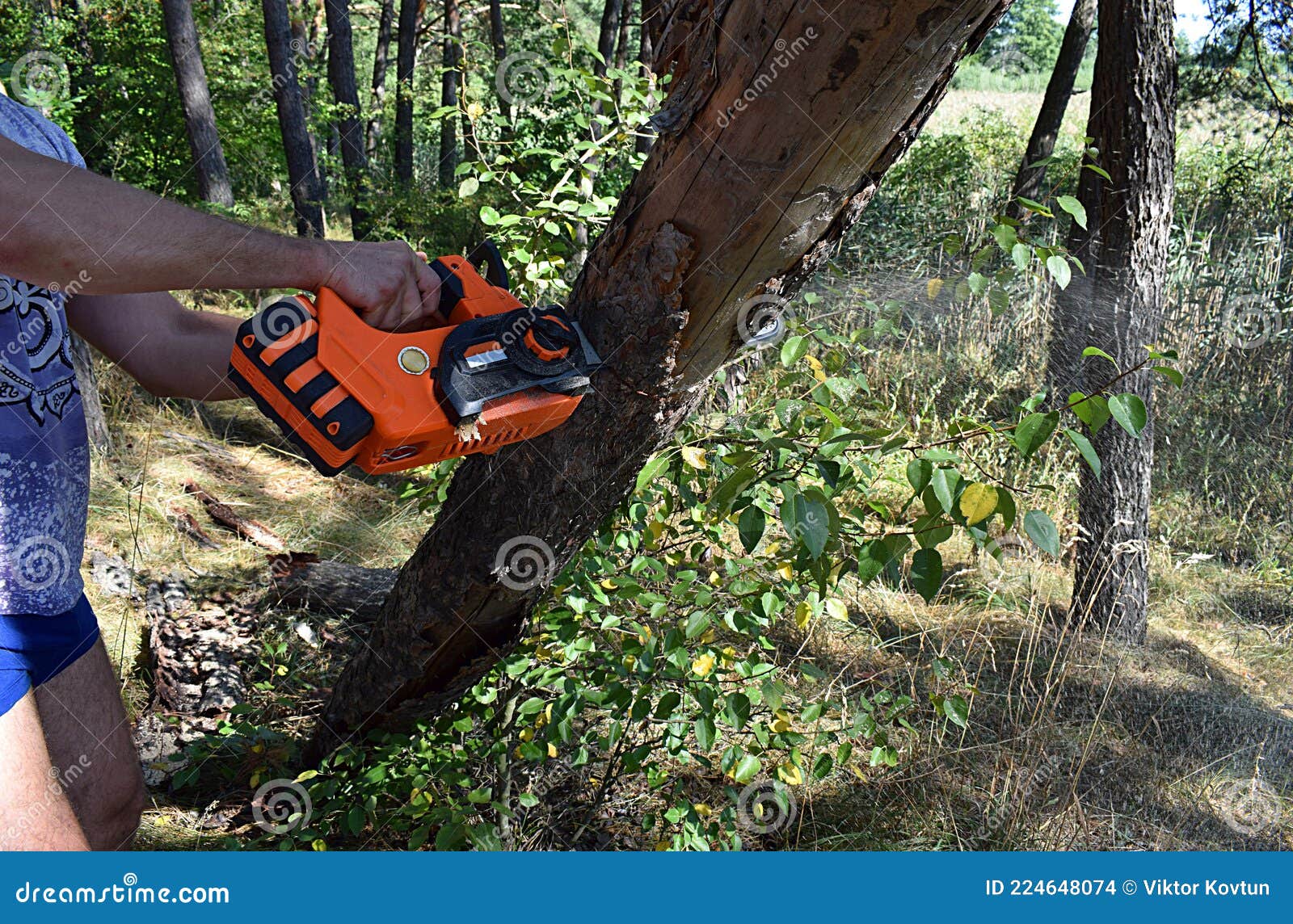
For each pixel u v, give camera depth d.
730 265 1.46
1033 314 5.95
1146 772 3.12
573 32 2.97
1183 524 5.13
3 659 1.33
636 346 1.58
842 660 3.51
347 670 2.36
